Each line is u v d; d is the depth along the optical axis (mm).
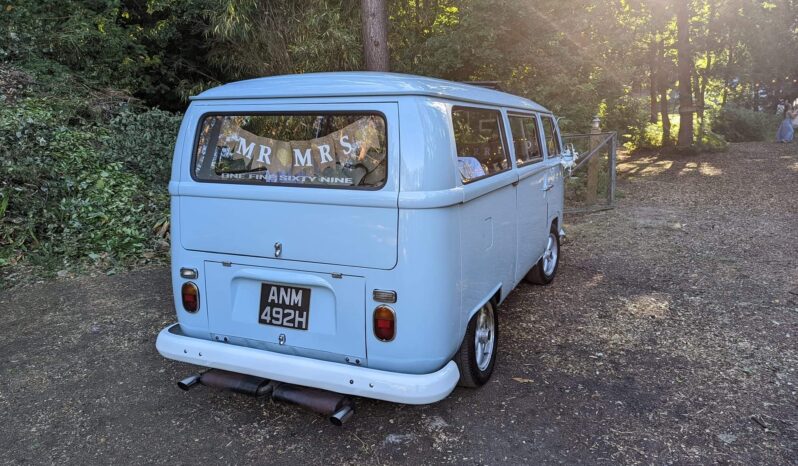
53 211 6828
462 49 10523
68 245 6488
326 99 2832
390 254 2709
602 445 2988
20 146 7332
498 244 3617
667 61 18828
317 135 2863
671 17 15836
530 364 3936
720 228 7934
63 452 3020
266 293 3027
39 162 7211
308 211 2844
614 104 12391
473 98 3369
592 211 9398
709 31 18344
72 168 7570
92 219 6957
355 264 2781
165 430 3217
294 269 2922
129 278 5887
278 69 10500
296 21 9703
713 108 25781
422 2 11602
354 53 9773
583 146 10602
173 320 4809
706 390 3539
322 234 2828
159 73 13008
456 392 3572
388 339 2764
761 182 11859
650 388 3574
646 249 6945
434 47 10781
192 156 3129
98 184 7465
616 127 15805
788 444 2975
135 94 12711
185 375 3863
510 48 10852
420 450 2984
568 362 3957
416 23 11727
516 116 4289
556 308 5008
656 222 8398
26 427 3258
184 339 3156
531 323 4676
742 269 6023
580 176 10680
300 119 2902
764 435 3055
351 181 2787
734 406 3350
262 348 3064
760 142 21984
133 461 2939
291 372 2867
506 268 3857
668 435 3070
